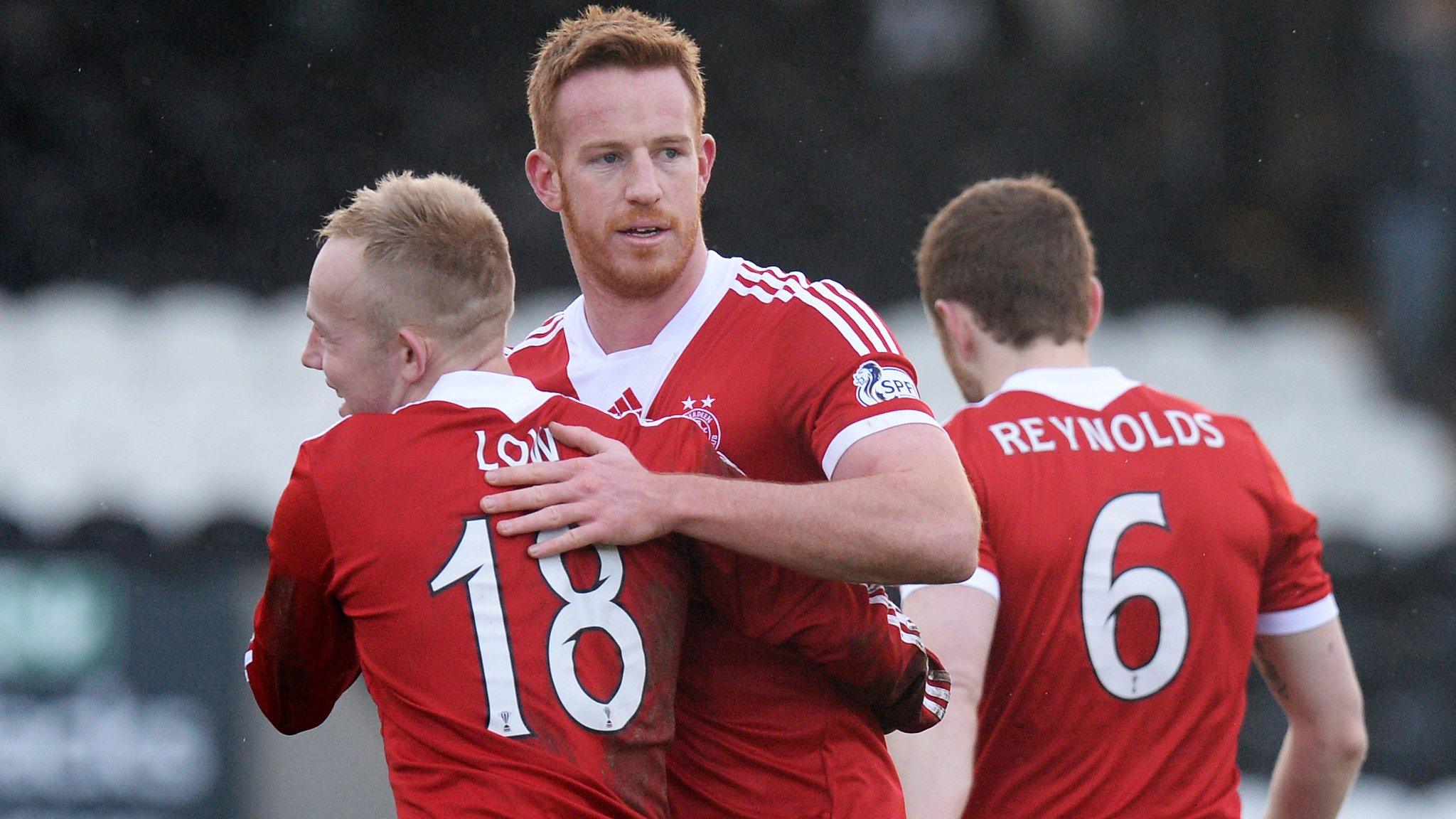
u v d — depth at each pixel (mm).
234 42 41375
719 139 43969
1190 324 41156
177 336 31312
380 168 40875
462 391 8375
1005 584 10562
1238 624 10711
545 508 8102
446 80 42250
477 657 7953
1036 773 10578
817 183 43625
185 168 39594
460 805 7844
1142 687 10492
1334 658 11102
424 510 8109
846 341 8852
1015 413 10891
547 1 42906
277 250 38781
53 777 20547
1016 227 11203
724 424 8977
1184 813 10453
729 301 9320
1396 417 37594
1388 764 27234
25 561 21453
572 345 9719
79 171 38938
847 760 8969
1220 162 46406
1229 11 45969
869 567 8250
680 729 8945
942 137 44875
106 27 40594
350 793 20812
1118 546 10516
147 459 27594
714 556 8695
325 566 8320
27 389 29969
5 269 36594
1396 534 31891
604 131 8875
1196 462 10797
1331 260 45281
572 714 7922
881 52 45469
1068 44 46625
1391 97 40094
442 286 8398
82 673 20812
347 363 8492
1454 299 39062
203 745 20719
